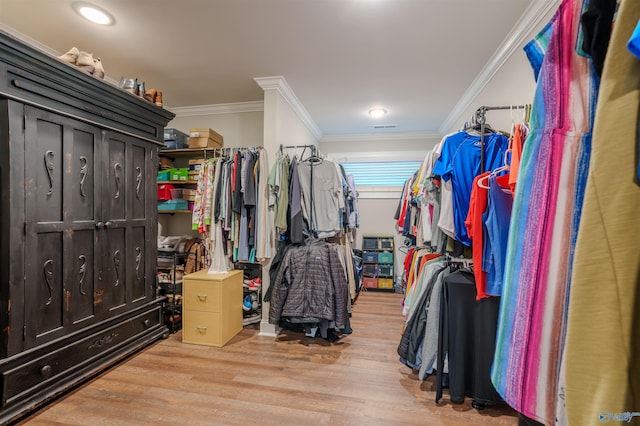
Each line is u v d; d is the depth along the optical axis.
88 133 1.85
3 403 1.40
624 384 0.37
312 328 2.53
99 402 1.64
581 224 0.42
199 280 2.44
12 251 1.45
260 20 1.90
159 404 1.63
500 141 1.58
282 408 1.61
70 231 1.73
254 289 2.96
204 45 2.20
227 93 3.10
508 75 2.14
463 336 1.63
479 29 1.98
